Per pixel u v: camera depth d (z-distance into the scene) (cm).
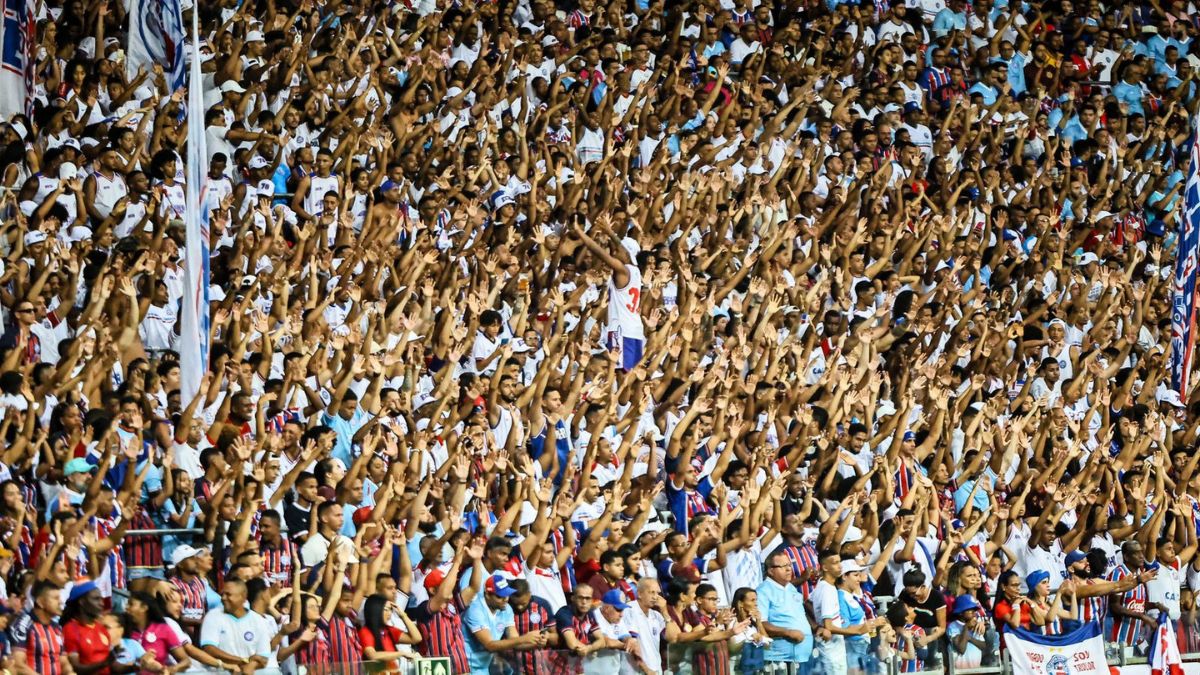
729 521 4616
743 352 5309
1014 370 5897
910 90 6906
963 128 6819
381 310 5038
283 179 5503
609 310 5381
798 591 4312
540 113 6072
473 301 5191
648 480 4747
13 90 5116
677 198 5981
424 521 4244
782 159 6356
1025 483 5328
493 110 6119
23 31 5166
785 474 4791
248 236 5228
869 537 4684
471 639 3959
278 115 5575
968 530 4875
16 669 3381
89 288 4800
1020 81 7262
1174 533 5191
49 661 3422
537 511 4297
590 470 4625
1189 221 5244
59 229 4941
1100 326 6153
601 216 5541
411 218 5653
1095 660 4419
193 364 4203
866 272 6041
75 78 5359
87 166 5128
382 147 5650
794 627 4244
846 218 6097
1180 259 5256
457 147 5806
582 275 5491
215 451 4162
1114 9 7569
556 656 3891
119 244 4906
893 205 6328
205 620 3631
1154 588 4912
